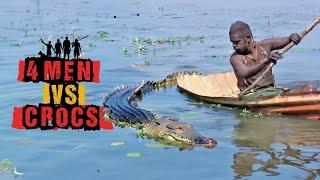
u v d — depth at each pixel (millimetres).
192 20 39469
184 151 11227
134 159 10703
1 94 16516
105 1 58906
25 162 10578
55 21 39781
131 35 31844
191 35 31594
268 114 14398
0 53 24625
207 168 10062
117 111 14227
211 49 26578
